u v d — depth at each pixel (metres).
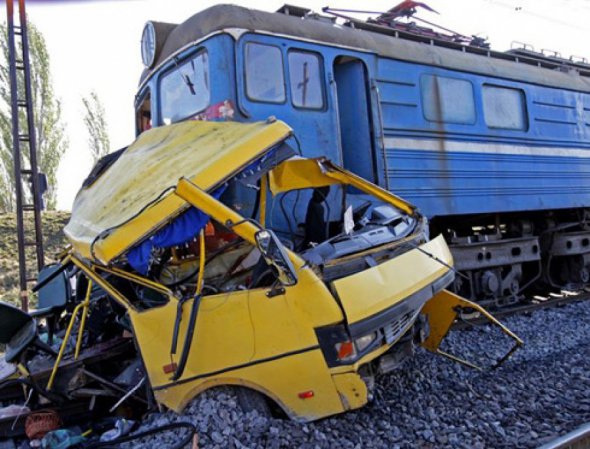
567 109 10.03
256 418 3.81
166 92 6.69
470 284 8.56
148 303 4.17
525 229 9.69
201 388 3.86
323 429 3.99
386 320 3.82
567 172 9.88
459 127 8.02
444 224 8.96
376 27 7.75
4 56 20.62
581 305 8.80
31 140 9.19
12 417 4.56
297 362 3.73
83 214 4.69
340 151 6.59
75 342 5.25
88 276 4.37
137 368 4.68
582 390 4.98
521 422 4.31
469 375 5.37
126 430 4.20
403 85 7.40
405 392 4.83
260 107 5.99
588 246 10.44
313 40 6.52
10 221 18.28
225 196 5.38
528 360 5.98
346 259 4.03
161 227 3.58
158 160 4.41
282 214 5.85
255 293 3.74
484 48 9.17
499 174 8.56
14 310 4.62
